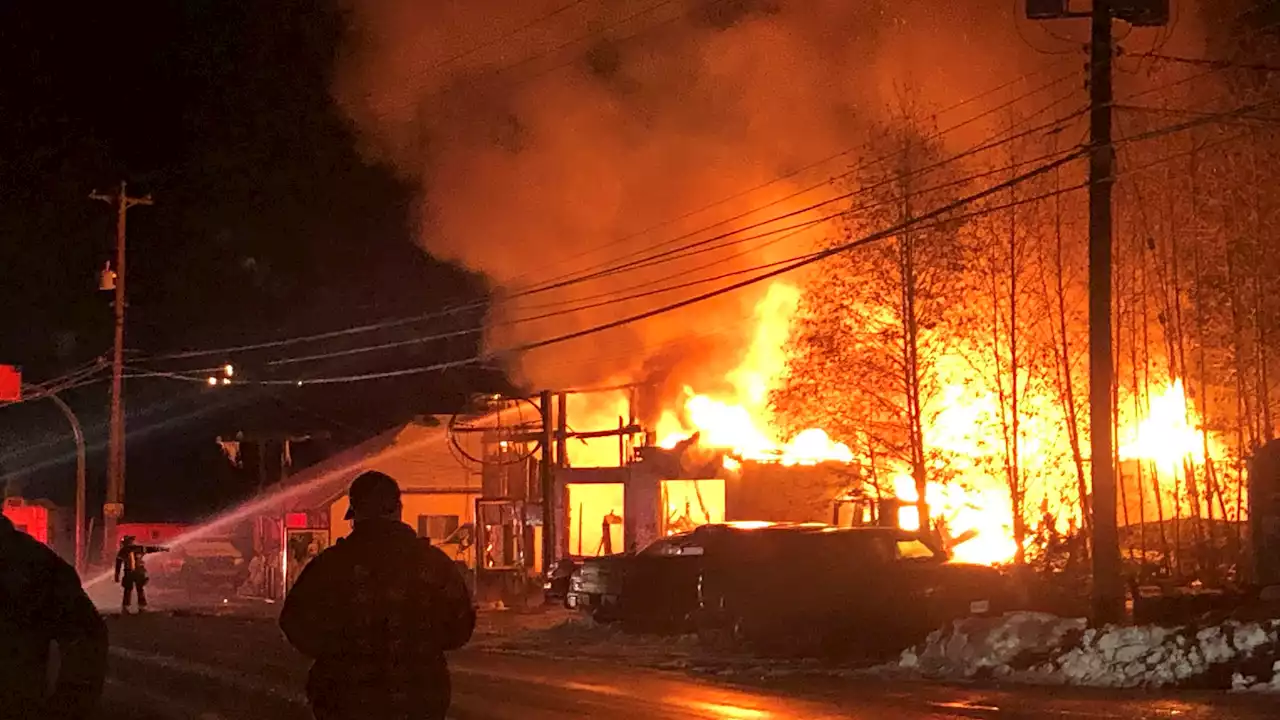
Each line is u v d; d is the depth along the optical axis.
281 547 35.16
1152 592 17.98
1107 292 15.98
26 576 5.16
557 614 26.48
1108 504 15.88
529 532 33.34
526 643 20.38
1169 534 23.08
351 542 5.54
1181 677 13.58
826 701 12.91
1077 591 19.78
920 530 20.14
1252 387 22.17
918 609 18.14
